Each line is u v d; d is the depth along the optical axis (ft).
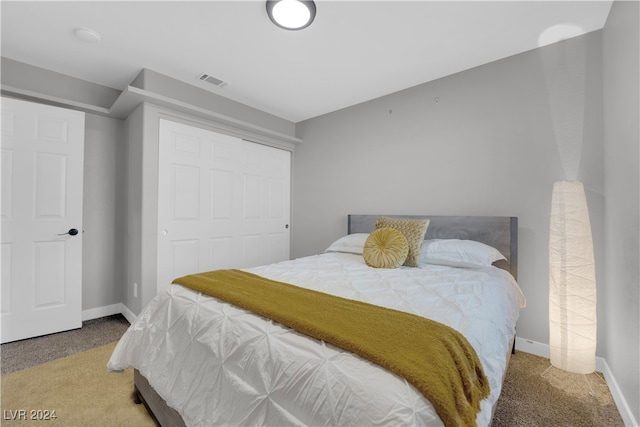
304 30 6.57
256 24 6.38
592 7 5.78
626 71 4.94
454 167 8.59
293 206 13.15
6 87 7.29
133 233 8.80
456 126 8.55
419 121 9.32
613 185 5.62
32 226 7.64
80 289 8.38
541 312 7.13
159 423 4.39
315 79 8.99
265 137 11.69
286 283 5.26
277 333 3.36
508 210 7.64
